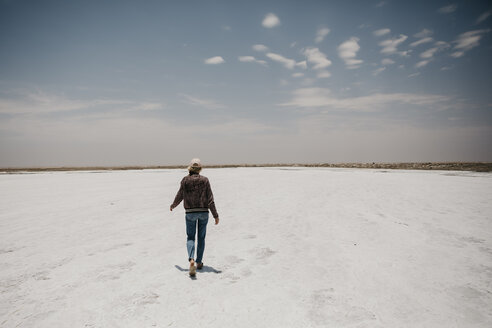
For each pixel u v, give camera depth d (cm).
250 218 828
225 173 3350
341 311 324
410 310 326
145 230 715
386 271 439
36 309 336
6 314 325
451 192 1297
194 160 465
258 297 361
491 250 525
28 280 420
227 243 596
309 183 1847
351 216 826
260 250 548
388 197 1166
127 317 316
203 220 455
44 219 843
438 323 299
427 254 510
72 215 900
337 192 1354
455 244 562
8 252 547
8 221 816
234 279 418
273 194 1324
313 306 337
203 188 451
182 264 483
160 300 356
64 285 402
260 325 297
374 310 326
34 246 584
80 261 498
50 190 1617
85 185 1942
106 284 404
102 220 829
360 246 561
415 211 879
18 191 1573
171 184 1939
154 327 296
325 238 619
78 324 303
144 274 439
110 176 3088
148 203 1134
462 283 394
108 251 552
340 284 396
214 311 328
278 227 721
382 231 664
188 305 342
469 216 798
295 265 470
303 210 930
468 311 322
